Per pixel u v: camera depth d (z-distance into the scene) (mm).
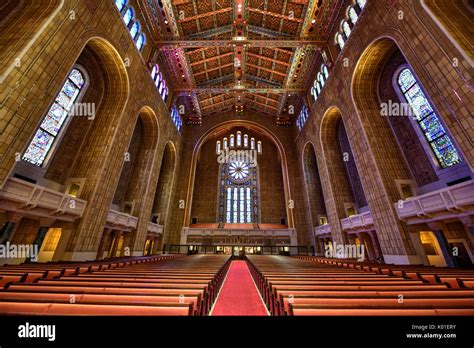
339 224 17781
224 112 32469
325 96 19469
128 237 17234
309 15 18406
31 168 10828
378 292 3371
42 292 2979
